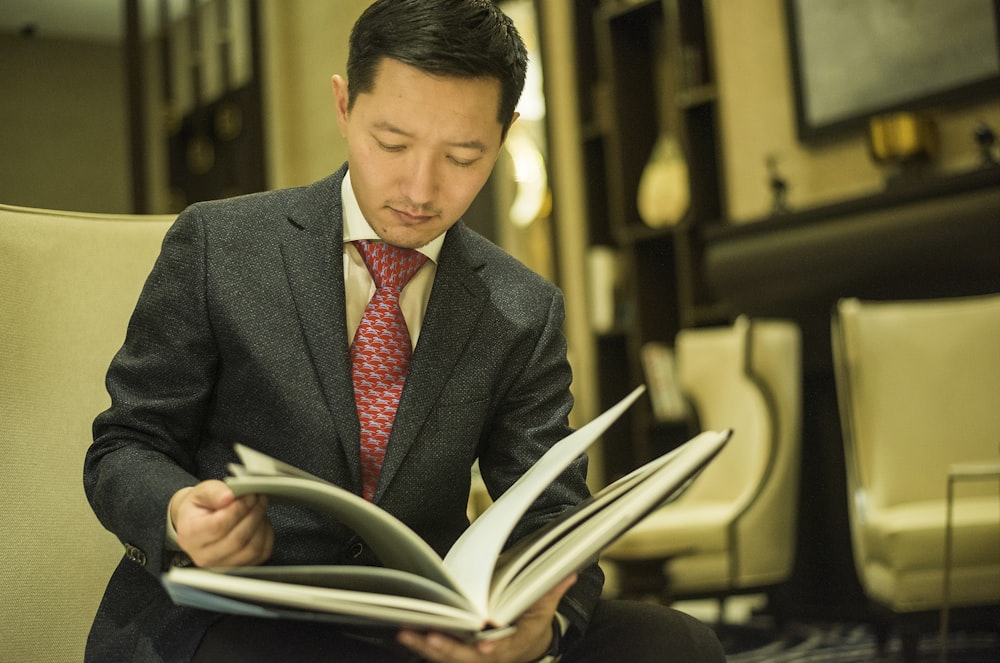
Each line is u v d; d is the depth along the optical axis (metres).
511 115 1.05
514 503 0.91
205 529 0.80
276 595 0.71
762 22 4.44
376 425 1.07
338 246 1.09
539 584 0.79
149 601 1.01
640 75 5.05
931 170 3.88
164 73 5.15
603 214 5.18
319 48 5.34
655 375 4.63
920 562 2.52
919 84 3.96
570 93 5.28
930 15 3.94
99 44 6.37
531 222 5.51
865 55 4.09
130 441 1.00
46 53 6.23
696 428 4.24
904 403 2.90
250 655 0.88
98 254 1.35
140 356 1.04
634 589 3.05
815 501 3.94
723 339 3.67
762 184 4.43
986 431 2.88
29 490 1.24
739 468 3.53
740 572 3.21
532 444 1.13
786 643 3.41
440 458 1.07
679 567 3.18
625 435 5.05
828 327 3.86
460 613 0.76
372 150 1.00
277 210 1.12
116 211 6.37
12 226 1.30
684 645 0.98
